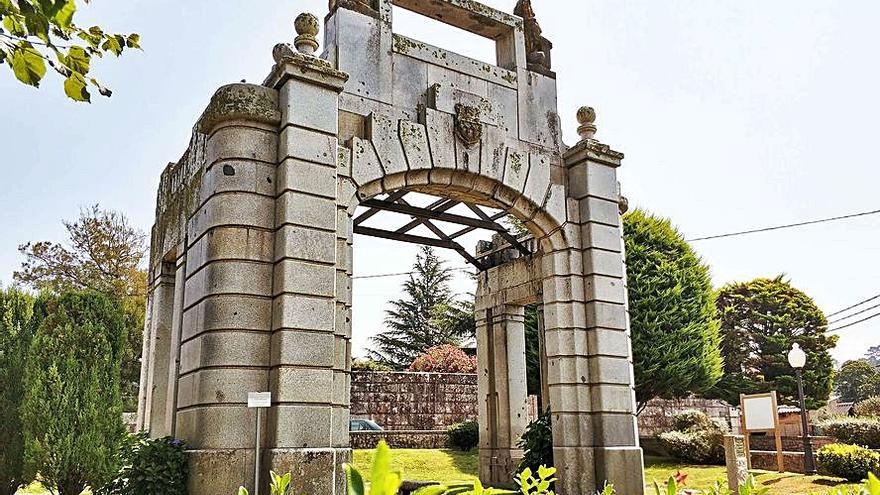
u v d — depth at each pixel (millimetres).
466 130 11281
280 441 8641
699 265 23266
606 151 12477
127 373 27312
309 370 9008
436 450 20953
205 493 8492
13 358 12602
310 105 9812
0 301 13531
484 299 16078
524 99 12328
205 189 9797
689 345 21688
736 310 36000
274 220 9547
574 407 11383
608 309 11852
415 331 43344
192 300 9656
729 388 33406
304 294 9188
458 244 15172
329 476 8781
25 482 12133
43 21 3535
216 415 8734
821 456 14977
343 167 10156
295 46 10148
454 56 11734
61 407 11117
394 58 11164
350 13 10945
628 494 11078
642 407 22562
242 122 9648
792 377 34062
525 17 13047
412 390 25469
